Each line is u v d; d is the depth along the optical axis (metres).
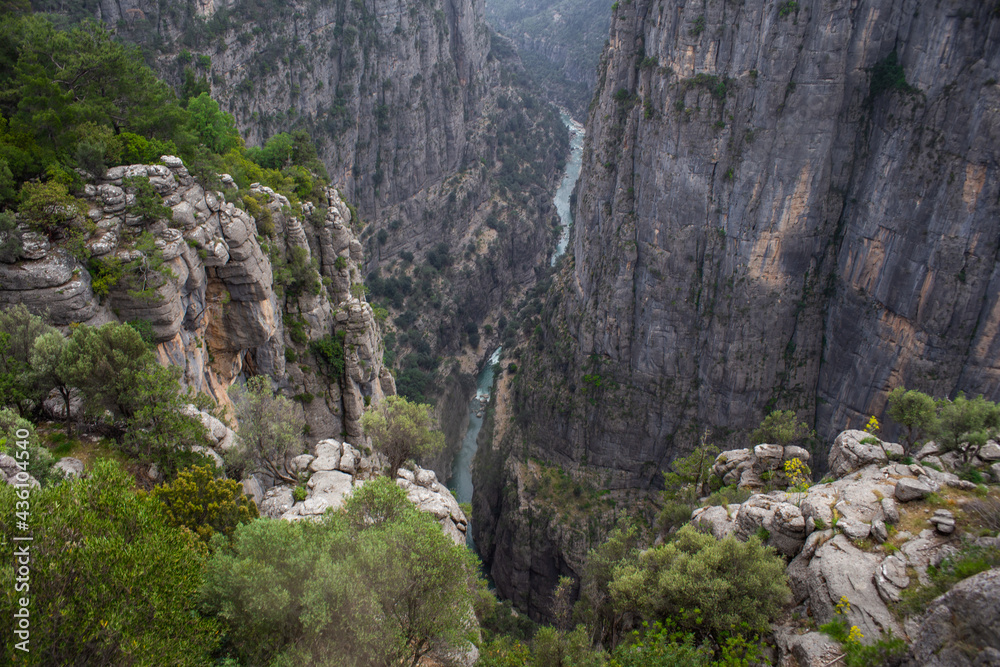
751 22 70.31
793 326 78.88
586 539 81.69
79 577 15.12
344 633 18.77
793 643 22.22
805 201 73.62
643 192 83.50
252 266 39.69
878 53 67.94
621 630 33.09
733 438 83.12
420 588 20.64
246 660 18.27
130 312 32.28
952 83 62.09
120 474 18.52
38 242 29.62
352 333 53.62
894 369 70.25
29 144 32.84
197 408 33.34
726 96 73.88
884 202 68.88
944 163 63.28
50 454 24.80
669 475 50.19
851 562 23.12
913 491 25.05
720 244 78.88
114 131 37.53
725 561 25.66
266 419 37.81
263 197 46.09
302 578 19.20
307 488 34.31
